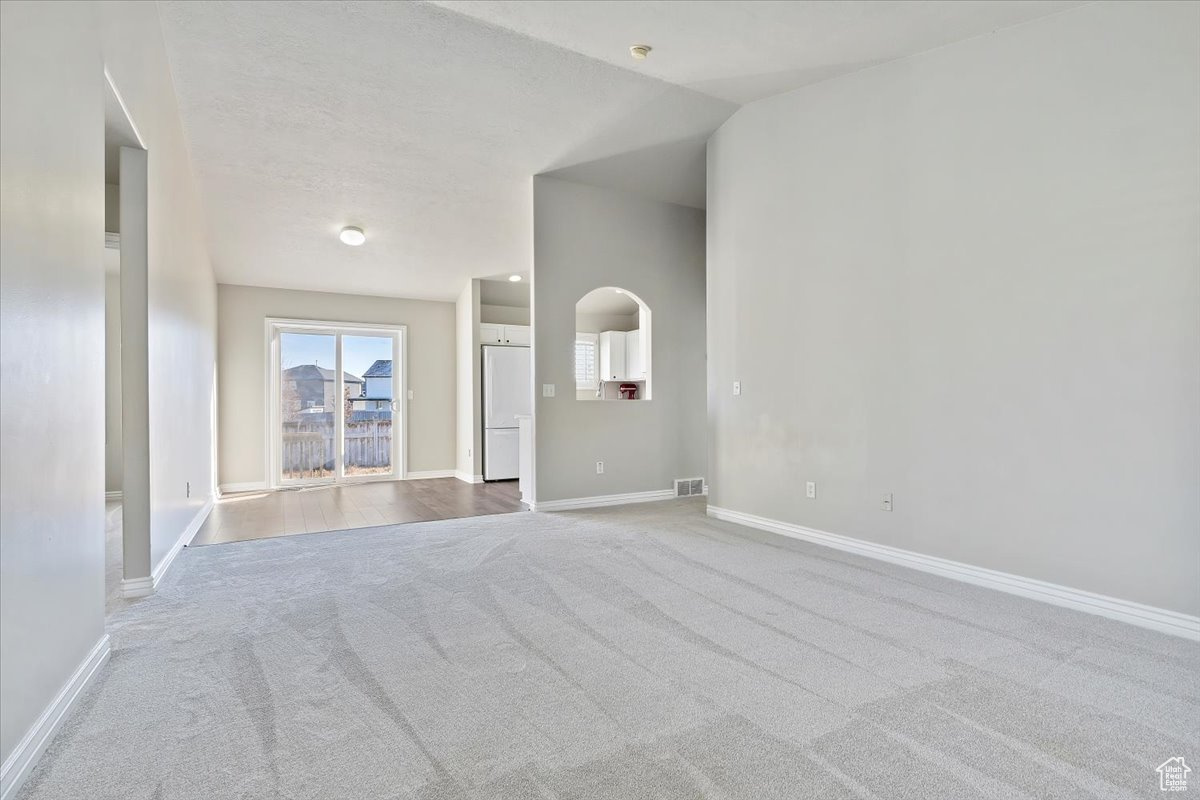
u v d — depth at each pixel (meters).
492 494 6.34
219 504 5.77
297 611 2.76
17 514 1.53
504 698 1.95
